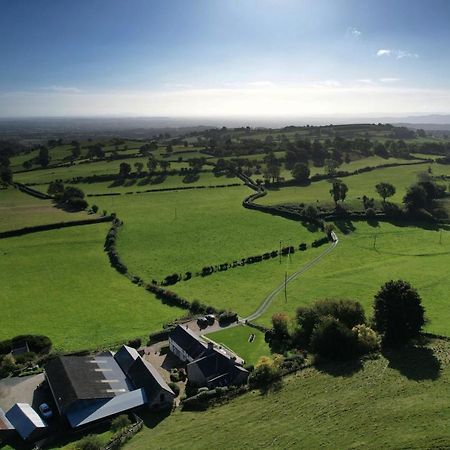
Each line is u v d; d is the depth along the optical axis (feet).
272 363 225.35
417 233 525.34
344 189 604.49
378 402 194.80
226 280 384.27
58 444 184.55
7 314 313.12
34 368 242.17
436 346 247.70
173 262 423.23
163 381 220.23
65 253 436.76
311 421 184.75
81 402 200.75
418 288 353.72
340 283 368.68
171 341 264.93
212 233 508.94
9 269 394.73
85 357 237.04
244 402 204.13
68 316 312.09
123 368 233.76
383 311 256.52
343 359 236.22
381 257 442.50
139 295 351.05
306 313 268.00
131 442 180.04
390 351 242.58
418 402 192.75
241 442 173.99
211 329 290.35
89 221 527.81
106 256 432.25
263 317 308.19
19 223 509.76
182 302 333.01
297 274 395.55
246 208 610.65
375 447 165.58
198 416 196.85
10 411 199.62
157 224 536.83
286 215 575.79
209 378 226.38
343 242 490.49
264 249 460.96
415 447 164.04
